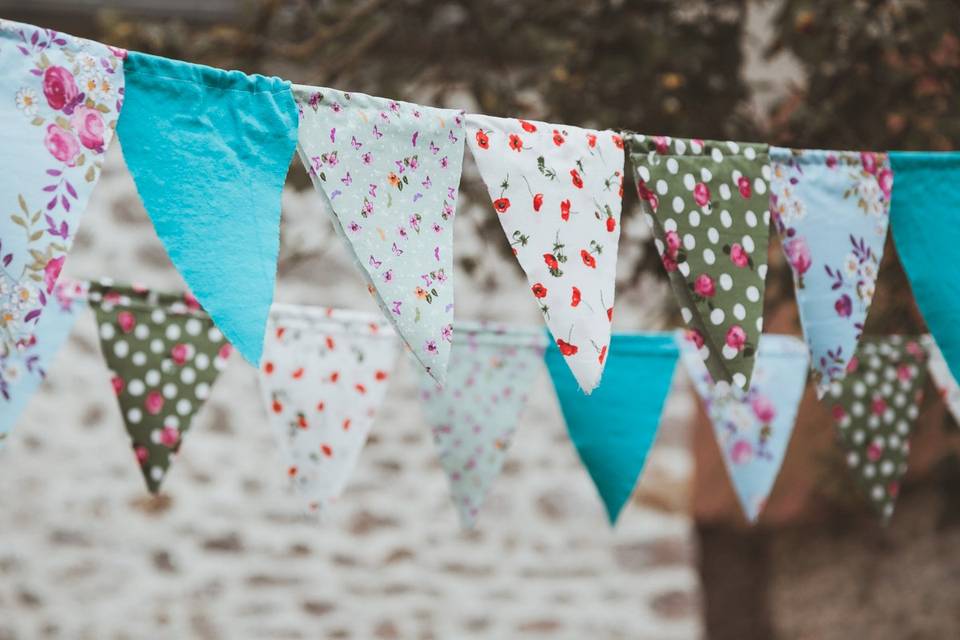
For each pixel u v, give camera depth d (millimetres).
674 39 3059
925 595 4469
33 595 4039
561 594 4379
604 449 2305
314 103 1371
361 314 2232
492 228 3240
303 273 4117
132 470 4129
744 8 3176
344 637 4227
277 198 1321
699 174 1583
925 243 1767
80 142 1218
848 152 1730
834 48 3059
